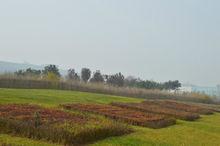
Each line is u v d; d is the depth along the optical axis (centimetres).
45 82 7950
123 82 14462
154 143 2920
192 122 5103
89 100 5850
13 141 2267
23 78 7644
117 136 3064
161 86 17250
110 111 4409
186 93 12238
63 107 4316
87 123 3028
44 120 2912
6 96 4672
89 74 13838
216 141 3459
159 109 5681
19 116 2933
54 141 2497
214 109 8150
